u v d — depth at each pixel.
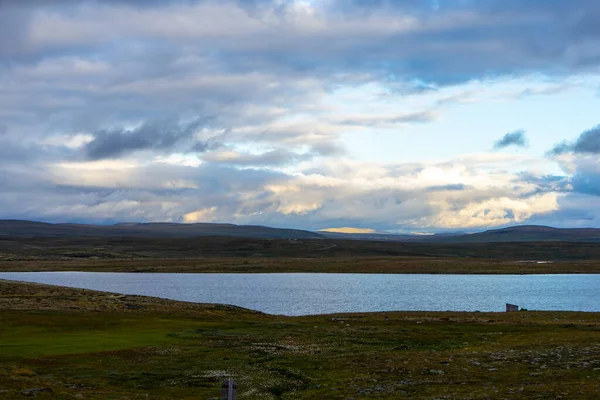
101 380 41.22
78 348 52.50
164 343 57.16
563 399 32.38
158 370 44.97
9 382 36.53
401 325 74.56
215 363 48.06
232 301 138.38
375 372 44.00
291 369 45.97
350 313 90.56
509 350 52.69
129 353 51.16
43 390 34.78
